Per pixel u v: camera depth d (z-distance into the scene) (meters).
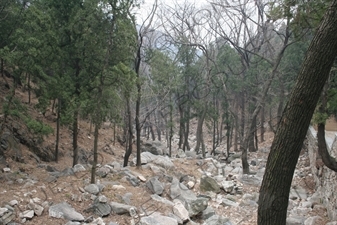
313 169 11.80
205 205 8.41
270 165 3.38
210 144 27.88
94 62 9.78
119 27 8.85
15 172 9.46
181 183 10.09
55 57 9.54
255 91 17.98
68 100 9.40
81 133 19.14
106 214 7.20
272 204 3.34
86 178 8.98
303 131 3.24
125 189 8.61
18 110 9.23
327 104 6.61
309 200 9.64
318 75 3.12
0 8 12.06
